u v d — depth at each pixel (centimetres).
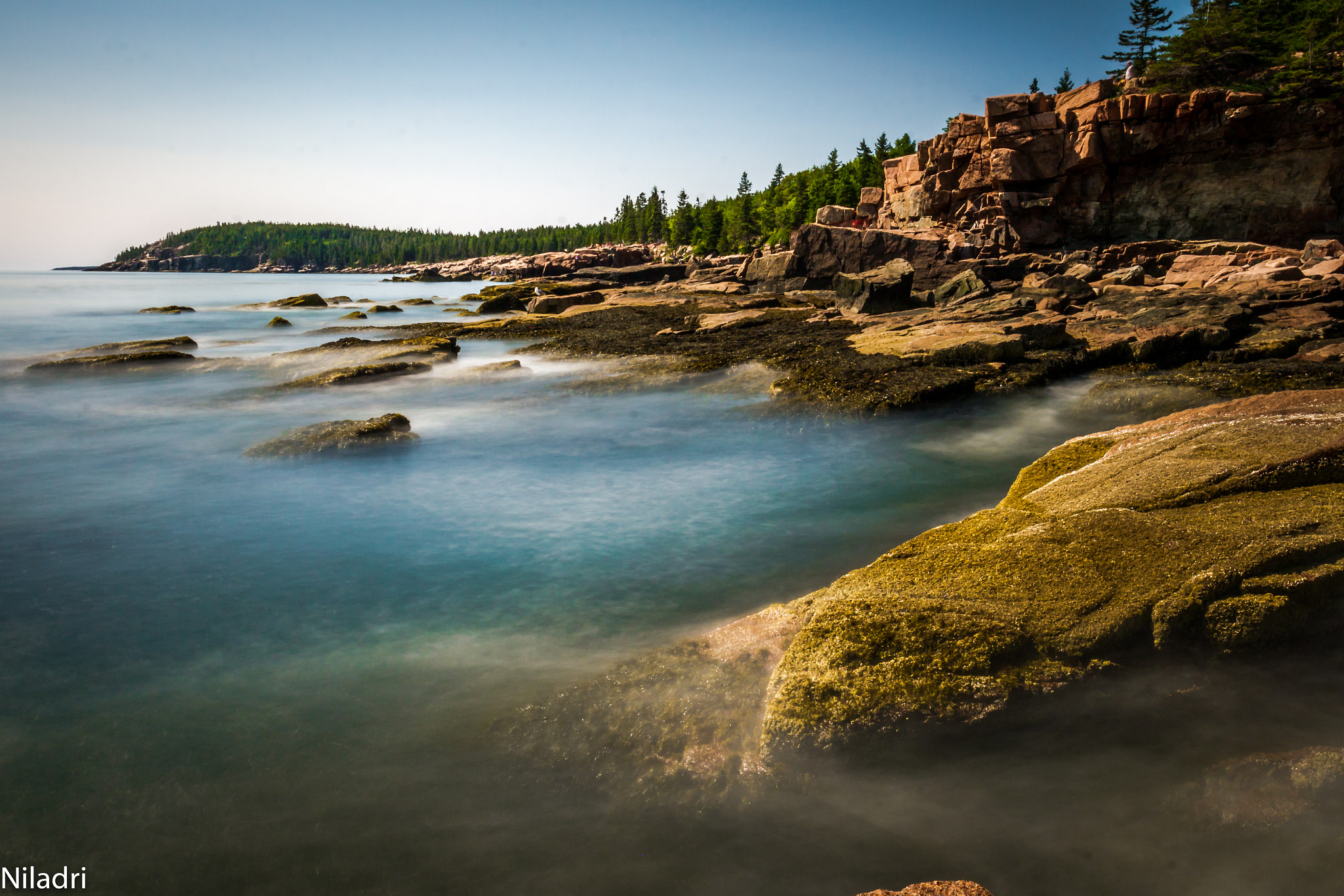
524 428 1505
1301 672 475
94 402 1778
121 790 462
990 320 2333
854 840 407
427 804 440
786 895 382
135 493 1087
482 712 526
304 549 871
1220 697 474
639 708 492
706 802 424
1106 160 3922
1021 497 780
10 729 526
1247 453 663
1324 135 3619
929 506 1039
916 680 450
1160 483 653
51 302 6234
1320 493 585
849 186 8938
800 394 1617
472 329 3259
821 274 4534
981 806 429
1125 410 1530
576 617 691
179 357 2356
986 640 470
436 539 902
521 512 1007
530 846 409
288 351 2561
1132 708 465
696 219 12400
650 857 399
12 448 1354
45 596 746
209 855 412
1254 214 3791
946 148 4256
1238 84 4191
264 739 507
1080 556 550
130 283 12812
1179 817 407
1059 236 4081
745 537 912
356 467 1220
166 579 788
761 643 542
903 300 2952
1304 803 385
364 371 1961
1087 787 439
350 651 629
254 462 1239
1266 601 471
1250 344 1864
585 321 3341
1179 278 3164
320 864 403
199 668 605
